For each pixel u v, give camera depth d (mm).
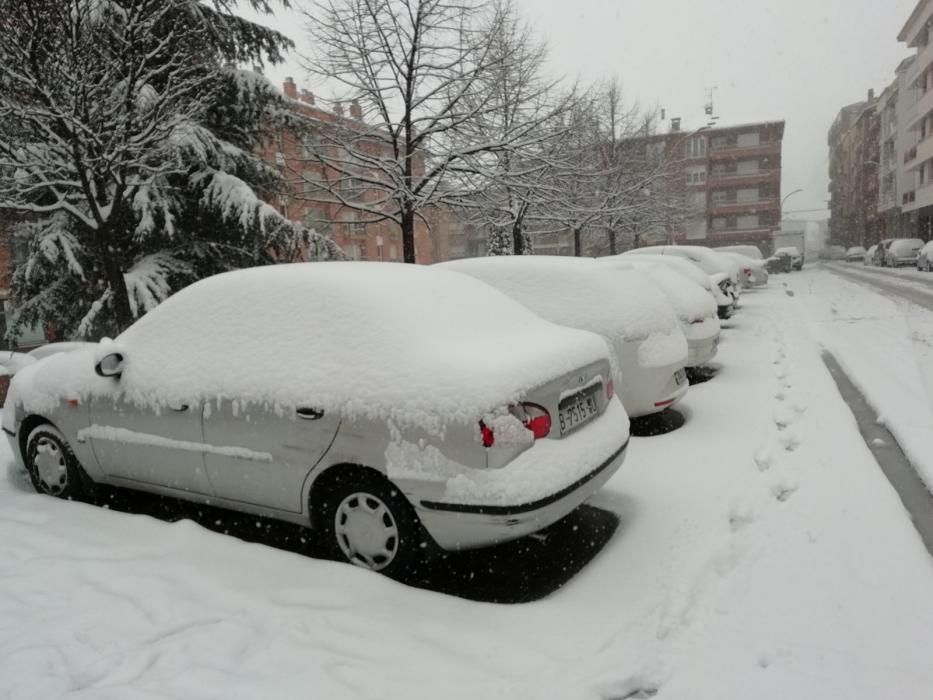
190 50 10070
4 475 5270
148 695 2355
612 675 2420
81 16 7914
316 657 2596
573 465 3244
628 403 5473
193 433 3771
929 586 2982
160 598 3064
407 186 10547
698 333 7117
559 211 15359
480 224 15047
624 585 3143
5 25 7652
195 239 13219
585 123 13148
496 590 3252
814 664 2482
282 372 3500
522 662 2539
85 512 4195
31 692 2385
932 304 15266
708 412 6301
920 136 43219
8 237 13359
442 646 2666
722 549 3441
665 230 29500
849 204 70438
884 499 3941
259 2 12727
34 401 4609
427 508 3074
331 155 11648
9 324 13273
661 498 4234
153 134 8531
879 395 6504
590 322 5473
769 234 72188
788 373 7863
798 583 3061
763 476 4488
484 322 3750
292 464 3424
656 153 23781
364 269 4023
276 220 12266
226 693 2365
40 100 7898
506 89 11172
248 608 2959
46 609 2994
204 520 4289
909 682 2361
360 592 3062
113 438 4160
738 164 72688
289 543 3904
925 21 39906
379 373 3236
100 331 11992
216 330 3887
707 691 2355
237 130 13461
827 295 18875
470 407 2980
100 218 8594
